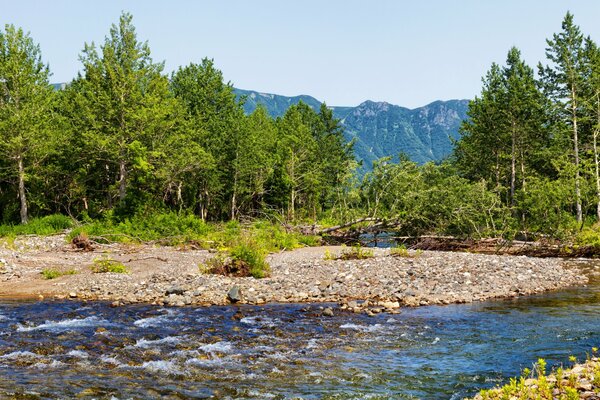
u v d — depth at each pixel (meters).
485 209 34.62
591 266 23.70
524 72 57.41
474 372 8.87
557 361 9.38
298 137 67.75
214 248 30.00
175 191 53.97
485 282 18.25
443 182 36.91
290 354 10.03
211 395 7.74
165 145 45.06
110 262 22.83
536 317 13.33
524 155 55.81
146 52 46.44
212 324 12.67
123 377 8.59
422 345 10.70
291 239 32.62
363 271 20.05
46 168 43.97
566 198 32.91
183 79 56.91
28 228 36.47
